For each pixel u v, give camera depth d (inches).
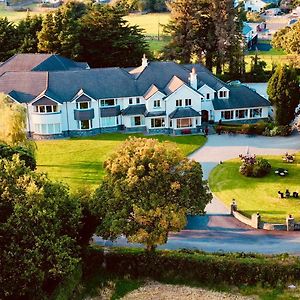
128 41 7657.5
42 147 5580.7
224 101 6220.5
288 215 3804.1
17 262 2657.5
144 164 3206.2
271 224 3769.7
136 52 7790.4
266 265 3174.2
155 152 3233.3
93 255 3304.6
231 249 3516.2
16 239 2721.5
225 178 4675.2
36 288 2775.6
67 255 2775.6
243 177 4680.1
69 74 6122.1
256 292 3117.6
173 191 3152.1
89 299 3095.5
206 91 6166.3
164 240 3061.0
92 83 6072.8
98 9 7780.5
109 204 3142.2
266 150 5359.3
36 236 2721.5
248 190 4424.2
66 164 5039.4
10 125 4431.6
